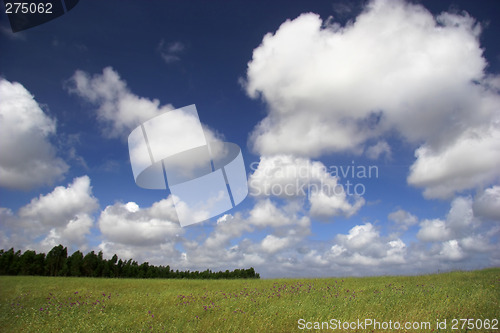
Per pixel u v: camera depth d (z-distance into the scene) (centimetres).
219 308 976
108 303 1074
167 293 1338
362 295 1114
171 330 759
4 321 823
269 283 1684
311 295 1177
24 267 4566
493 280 1216
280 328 754
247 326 768
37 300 1126
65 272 4612
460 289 1087
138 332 744
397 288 1200
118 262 5122
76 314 916
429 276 1606
